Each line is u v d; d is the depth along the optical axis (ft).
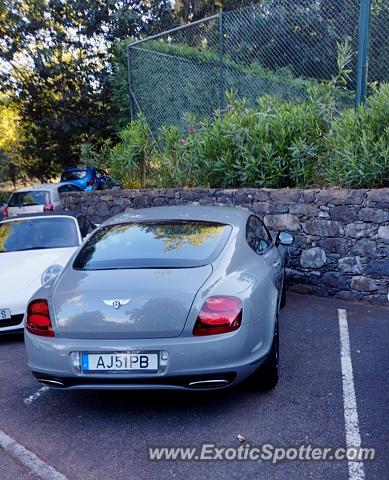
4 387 13.23
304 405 11.42
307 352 14.67
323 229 20.83
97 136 65.72
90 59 62.95
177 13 67.26
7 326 16.16
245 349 10.37
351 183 20.93
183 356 9.88
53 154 70.49
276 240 17.44
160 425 10.86
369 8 23.44
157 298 10.12
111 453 9.85
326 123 23.53
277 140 23.81
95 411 11.69
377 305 19.52
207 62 32.35
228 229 13.17
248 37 30.32
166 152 30.25
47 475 9.19
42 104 64.13
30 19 59.57
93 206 34.06
